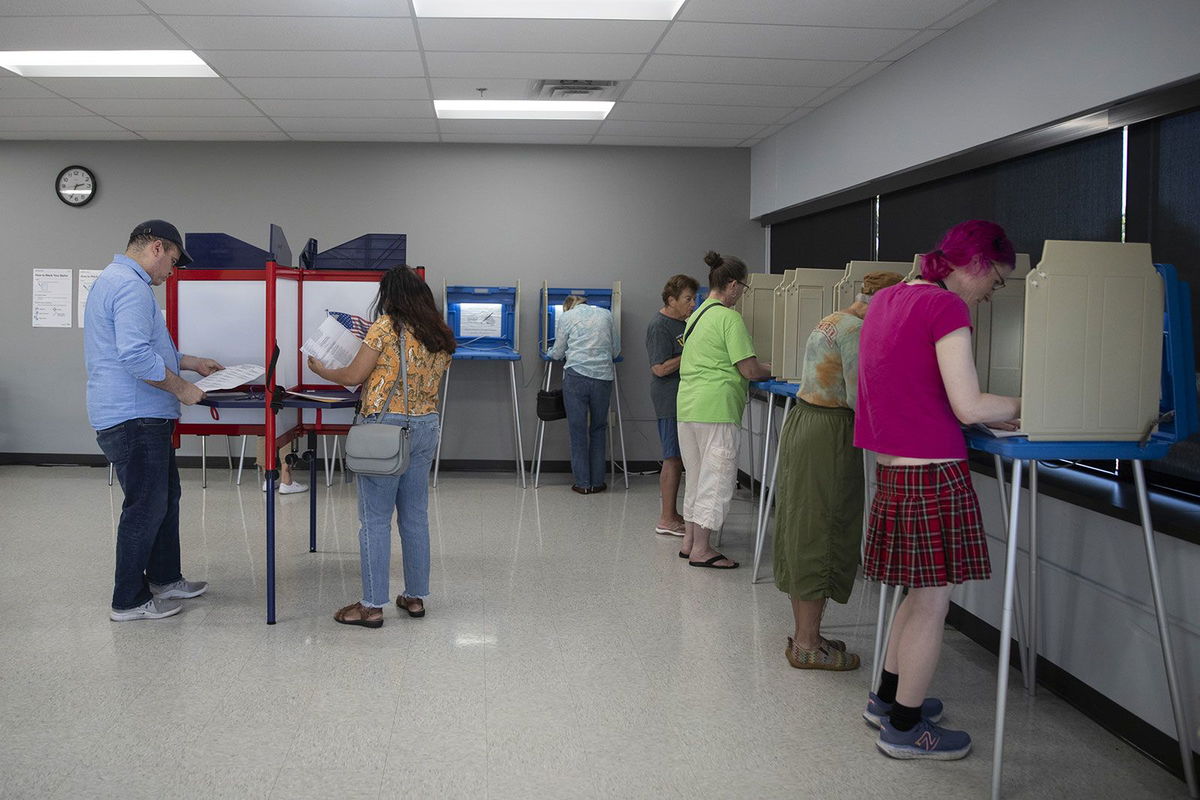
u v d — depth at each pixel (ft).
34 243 23.16
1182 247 9.75
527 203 23.63
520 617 12.18
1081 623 9.41
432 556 15.26
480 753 8.35
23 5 12.92
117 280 11.27
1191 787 7.67
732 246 24.02
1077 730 8.96
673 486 16.80
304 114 19.81
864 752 8.45
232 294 13.14
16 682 9.83
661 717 9.16
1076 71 10.93
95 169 23.04
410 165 23.35
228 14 13.26
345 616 11.80
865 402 8.14
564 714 9.21
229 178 23.15
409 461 11.53
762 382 14.01
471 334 23.16
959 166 13.84
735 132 21.67
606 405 21.03
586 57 15.39
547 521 18.06
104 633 11.37
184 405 12.76
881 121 16.17
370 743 8.52
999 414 7.47
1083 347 7.48
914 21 13.39
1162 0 9.51
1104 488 9.64
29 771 7.88
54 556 14.87
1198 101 9.25
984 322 10.66
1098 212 11.03
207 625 11.69
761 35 14.11
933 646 8.05
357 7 12.94
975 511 7.73
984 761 8.30
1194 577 7.91
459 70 16.22
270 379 11.69
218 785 7.70
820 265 20.03
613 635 11.52
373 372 11.36
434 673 10.23
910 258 15.90
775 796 7.66
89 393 11.55
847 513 10.06
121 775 7.84
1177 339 7.79
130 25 13.79
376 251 15.58
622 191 23.75
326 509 18.74
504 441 24.04
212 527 17.06
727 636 11.54
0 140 22.82
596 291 23.53
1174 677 7.73
